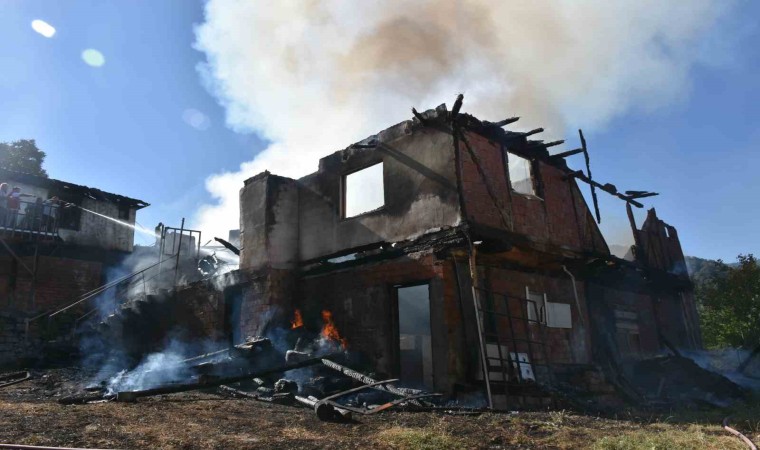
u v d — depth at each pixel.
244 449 5.03
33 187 21.06
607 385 12.03
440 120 11.48
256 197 14.27
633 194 16.94
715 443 5.32
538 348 11.73
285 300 13.32
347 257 12.80
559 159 14.34
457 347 10.02
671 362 13.80
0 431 5.33
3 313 17.17
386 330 11.16
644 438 5.54
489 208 11.32
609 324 14.25
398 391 8.59
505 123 11.88
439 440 5.33
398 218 11.84
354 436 5.76
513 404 9.54
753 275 21.19
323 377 9.88
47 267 20.27
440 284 10.37
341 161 13.61
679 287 18.31
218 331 14.16
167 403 8.41
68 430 5.59
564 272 13.30
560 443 5.41
